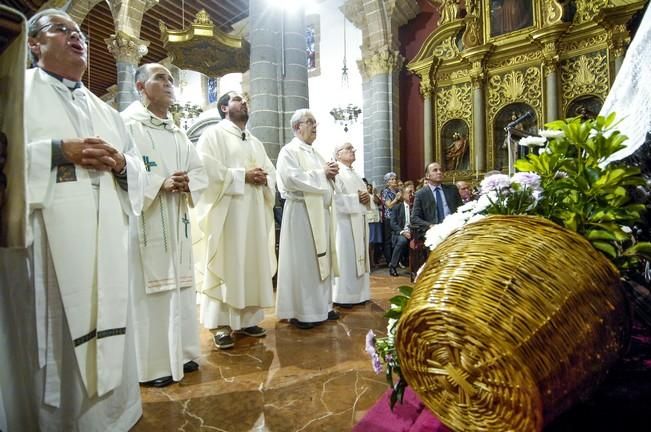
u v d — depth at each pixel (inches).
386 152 422.6
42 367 66.9
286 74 236.5
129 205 81.1
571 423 44.8
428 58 406.3
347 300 186.2
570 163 53.1
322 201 155.9
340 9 455.2
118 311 73.3
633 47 57.0
